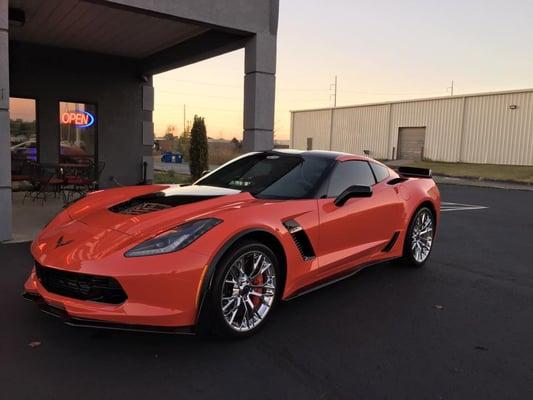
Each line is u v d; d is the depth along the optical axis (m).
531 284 4.74
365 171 4.63
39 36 9.38
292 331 3.43
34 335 3.22
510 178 21.80
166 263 2.84
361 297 4.22
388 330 3.49
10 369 2.77
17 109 10.30
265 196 3.86
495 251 6.23
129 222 3.23
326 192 4.00
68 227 3.40
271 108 7.83
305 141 42.94
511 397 2.61
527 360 3.07
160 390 2.59
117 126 11.64
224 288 3.09
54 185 9.62
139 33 8.91
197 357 2.98
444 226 8.25
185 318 2.91
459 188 17.77
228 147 54.91
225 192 3.90
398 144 35.09
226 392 2.59
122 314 2.79
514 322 3.72
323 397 2.56
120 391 2.57
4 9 5.39
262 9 7.54
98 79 11.20
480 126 29.70
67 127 10.95
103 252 2.91
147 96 11.95
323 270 3.85
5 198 5.70
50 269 3.00
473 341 3.34
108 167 11.61
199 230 3.02
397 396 2.59
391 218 4.68
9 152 5.68
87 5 7.27
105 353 3.00
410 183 5.13
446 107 31.53
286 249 3.44
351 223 4.11
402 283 4.66
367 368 2.90
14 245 5.57
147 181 12.20
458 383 2.75
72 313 2.88
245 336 3.25
